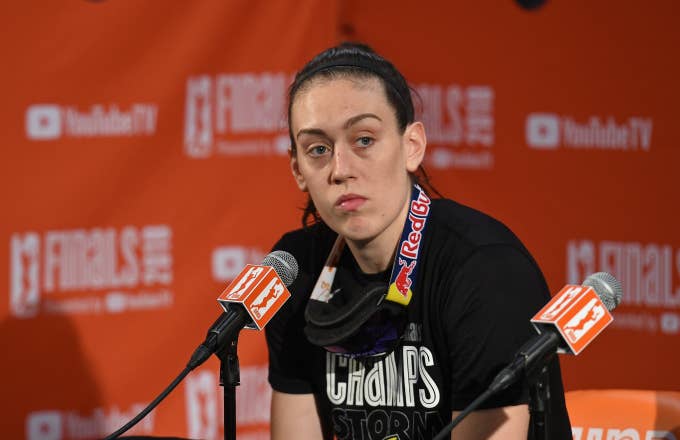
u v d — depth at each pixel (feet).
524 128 28.68
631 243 29.32
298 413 16.15
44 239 27.17
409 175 14.47
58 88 26.84
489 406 13.23
